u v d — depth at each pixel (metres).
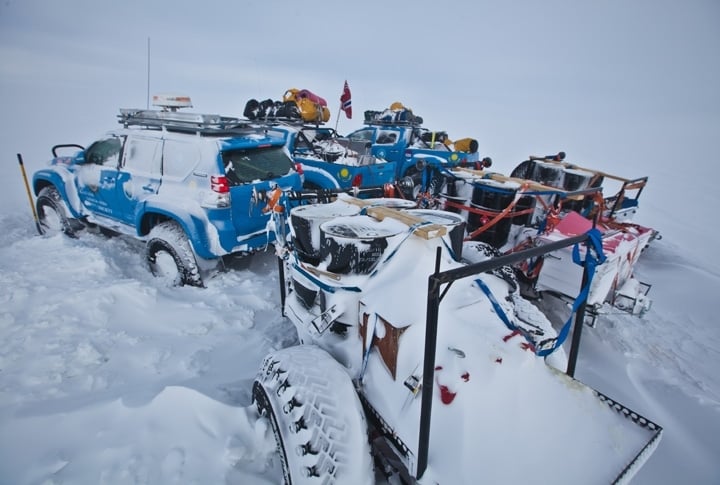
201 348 3.07
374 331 1.87
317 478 1.49
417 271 2.03
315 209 2.71
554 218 3.62
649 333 3.72
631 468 1.53
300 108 8.89
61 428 2.12
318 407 1.63
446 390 1.60
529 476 1.47
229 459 1.92
